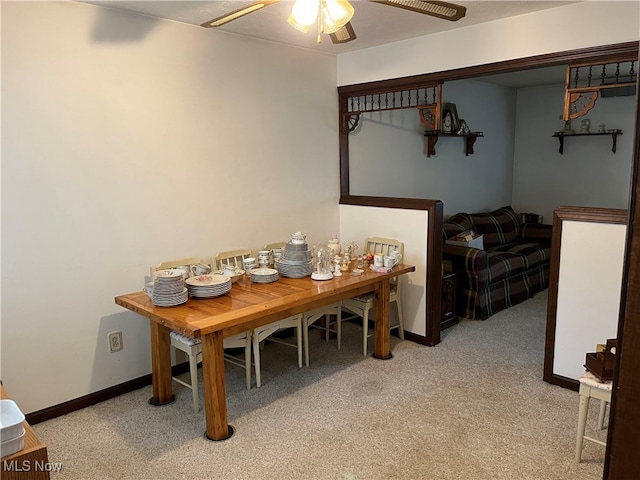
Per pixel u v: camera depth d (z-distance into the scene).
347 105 4.21
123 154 2.86
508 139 6.56
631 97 5.59
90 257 2.79
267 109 3.63
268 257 3.32
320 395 2.94
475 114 5.88
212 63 3.25
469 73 3.35
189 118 3.16
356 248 4.13
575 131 6.06
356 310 3.57
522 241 6.04
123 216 2.90
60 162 2.61
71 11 2.58
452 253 4.40
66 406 2.76
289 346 3.77
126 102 2.84
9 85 2.40
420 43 3.58
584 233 2.80
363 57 3.96
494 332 4.00
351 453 2.34
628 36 2.70
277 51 3.65
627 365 0.90
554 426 2.55
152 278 2.98
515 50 3.12
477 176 6.09
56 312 2.69
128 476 2.20
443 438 2.46
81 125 2.67
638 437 0.91
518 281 4.90
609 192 5.92
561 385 3.00
